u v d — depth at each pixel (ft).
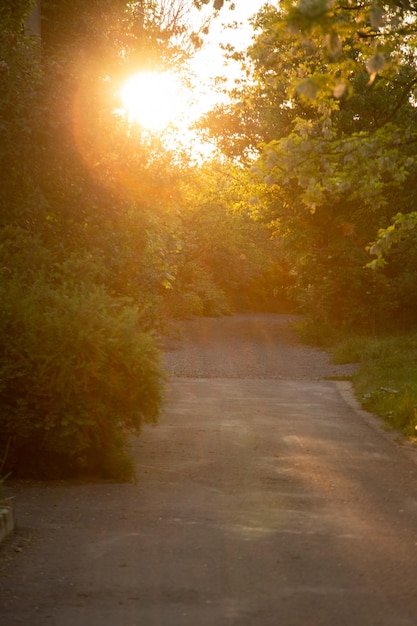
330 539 25.63
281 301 270.67
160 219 77.05
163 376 38.88
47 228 55.36
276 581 21.09
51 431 36.01
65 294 39.09
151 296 67.62
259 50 42.37
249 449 44.19
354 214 134.00
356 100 119.14
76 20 68.28
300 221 138.92
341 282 136.98
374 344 104.37
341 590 20.34
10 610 18.88
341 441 47.62
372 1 36.45
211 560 23.11
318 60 42.80
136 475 37.29
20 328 36.55
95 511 29.81
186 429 50.70
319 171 42.65
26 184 53.83
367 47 38.65
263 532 26.50
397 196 128.36
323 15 23.71
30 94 53.26
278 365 98.32
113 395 37.27
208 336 144.66
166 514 29.32
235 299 266.16
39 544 24.89
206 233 203.41
